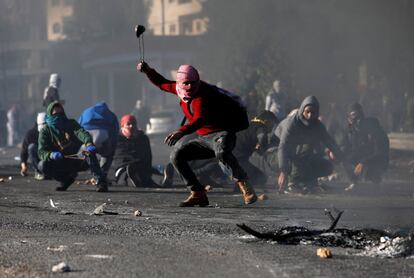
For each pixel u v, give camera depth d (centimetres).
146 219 1708
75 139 2536
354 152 2881
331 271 1121
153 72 1802
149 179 2719
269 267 1142
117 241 1363
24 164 2944
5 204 2066
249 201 1908
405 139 5125
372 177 2883
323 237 1376
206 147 1883
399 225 1627
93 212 1820
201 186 1973
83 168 2533
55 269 1098
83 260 1180
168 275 1083
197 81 1772
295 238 1379
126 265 1145
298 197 2356
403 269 1141
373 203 2175
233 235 1457
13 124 7125
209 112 1792
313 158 2506
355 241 1347
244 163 2666
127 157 2725
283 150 2502
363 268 1144
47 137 2520
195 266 1143
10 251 1254
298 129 2508
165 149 5925
